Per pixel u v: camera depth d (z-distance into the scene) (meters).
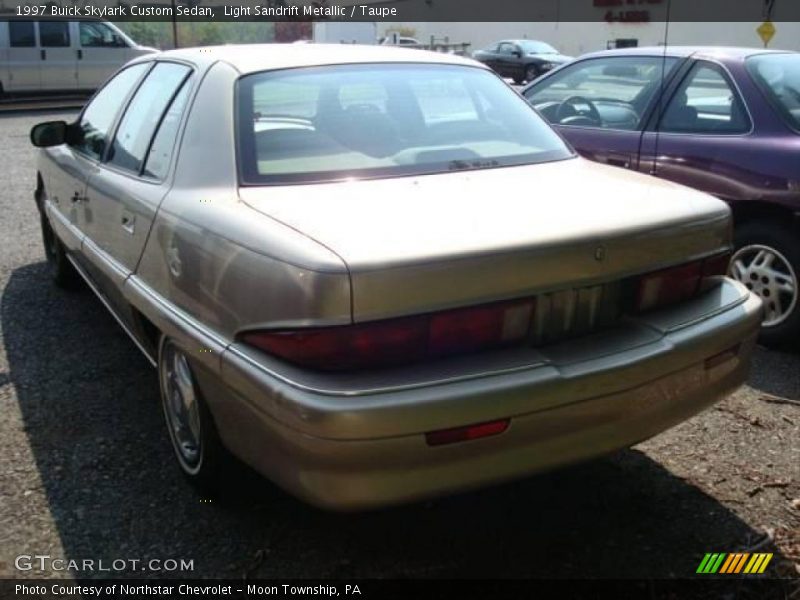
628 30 33.97
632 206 2.67
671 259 2.64
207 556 2.70
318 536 2.80
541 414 2.29
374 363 2.19
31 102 19.61
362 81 3.26
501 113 3.47
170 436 3.21
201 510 2.95
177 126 3.20
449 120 3.27
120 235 3.46
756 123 4.39
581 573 2.61
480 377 2.23
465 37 43.09
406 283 2.18
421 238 2.29
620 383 2.41
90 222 3.99
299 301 2.20
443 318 2.24
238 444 2.55
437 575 2.61
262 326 2.32
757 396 3.85
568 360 2.37
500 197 2.68
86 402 3.79
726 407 3.73
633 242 2.51
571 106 5.52
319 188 2.73
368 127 3.07
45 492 3.05
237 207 2.62
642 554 2.70
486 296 2.28
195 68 3.32
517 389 2.24
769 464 3.24
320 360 2.17
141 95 3.80
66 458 3.29
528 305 2.35
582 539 2.78
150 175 3.29
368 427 2.11
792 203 4.16
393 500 2.21
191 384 2.87
